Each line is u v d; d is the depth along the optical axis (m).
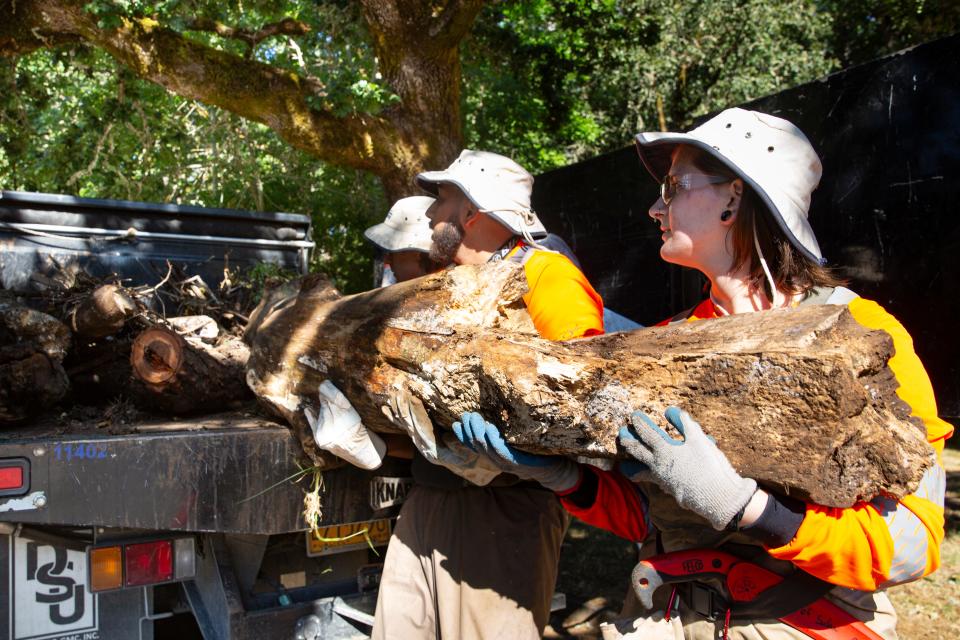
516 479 2.40
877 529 1.37
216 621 2.62
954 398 2.94
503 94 11.52
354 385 2.27
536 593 2.37
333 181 9.98
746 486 1.37
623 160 4.64
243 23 8.53
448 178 2.67
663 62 14.16
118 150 9.27
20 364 2.65
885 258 3.22
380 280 4.54
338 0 7.70
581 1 12.77
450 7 7.00
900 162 3.13
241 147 9.83
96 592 2.50
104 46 6.77
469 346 1.91
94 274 4.27
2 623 2.40
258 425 2.63
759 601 1.55
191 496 2.36
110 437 2.31
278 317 2.64
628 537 1.95
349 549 2.82
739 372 1.43
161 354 2.79
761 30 14.55
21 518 2.20
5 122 8.34
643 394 1.55
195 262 4.54
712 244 1.71
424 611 2.41
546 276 2.46
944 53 2.95
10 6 6.58
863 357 1.39
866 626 1.53
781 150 1.64
